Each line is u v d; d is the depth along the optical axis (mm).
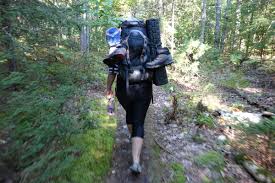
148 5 22469
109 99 3992
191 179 3668
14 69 4930
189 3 27172
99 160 3842
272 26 14078
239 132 5441
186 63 12008
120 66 3605
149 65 3568
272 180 3836
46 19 5766
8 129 3426
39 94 4312
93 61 9469
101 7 9992
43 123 3596
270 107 8203
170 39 16562
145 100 3688
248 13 18453
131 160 3953
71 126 4102
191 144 4684
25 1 5500
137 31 3676
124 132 4859
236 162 4309
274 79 12766
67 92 4594
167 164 3949
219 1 21156
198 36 26984
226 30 23406
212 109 7121
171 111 6184
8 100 3768
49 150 3500
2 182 2973
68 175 3424
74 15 6539
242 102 8891
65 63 7750
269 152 4453
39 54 6551
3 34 5070
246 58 17172
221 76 12844
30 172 3113
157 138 4785
